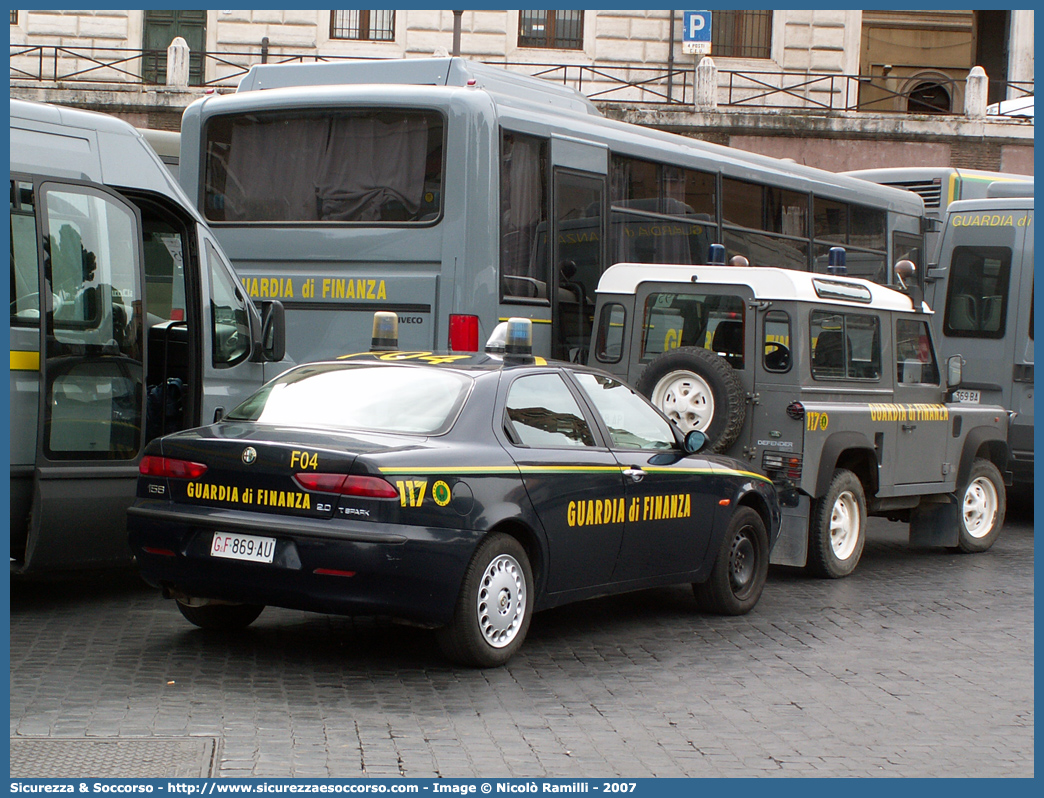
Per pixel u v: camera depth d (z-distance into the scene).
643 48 34.78
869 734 6.32
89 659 7.12
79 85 31.81
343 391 7.38
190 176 12.51
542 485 7.27
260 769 5.35
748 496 9.20
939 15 37.53
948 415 12.12
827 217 16.94
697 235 14.27
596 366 11.35
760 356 10.38
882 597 10.09
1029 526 15.41
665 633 8.45
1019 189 17.05
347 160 11.92
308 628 8.13
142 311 8.74
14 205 8.06
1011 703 7.03
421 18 34.62
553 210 12.12
